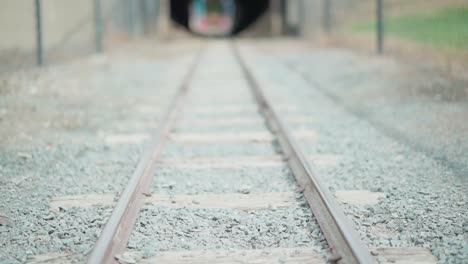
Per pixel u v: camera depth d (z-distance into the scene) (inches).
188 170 217.2
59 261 137.3
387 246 142.0
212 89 457.4
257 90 407.5
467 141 249.1
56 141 269.9
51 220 165.9
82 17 736.3
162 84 490.6
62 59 606.5
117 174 213.8
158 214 168.4
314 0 1195.3
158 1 1590.8
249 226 159.5
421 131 275.7
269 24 1583.4
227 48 1095.6
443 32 599.2
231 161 228.5
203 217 166.7
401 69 486.9
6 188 197.8
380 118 314.8
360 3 1017.5
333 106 362.6
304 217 164.7
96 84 471.2
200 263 134.4
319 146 253.9
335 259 131.2
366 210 169.6
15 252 143.6
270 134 277.0
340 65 593.0
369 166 219.8
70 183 203.6
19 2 525.3
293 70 594.9
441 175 204.8
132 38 1078.4
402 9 823.1
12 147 255.9
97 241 135.6
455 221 159.8
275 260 135.4
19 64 476.7
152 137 256.4
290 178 204.7
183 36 1640.0
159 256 138.6
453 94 354.0
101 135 284.2
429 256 135.9
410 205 173.8
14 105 346.3
